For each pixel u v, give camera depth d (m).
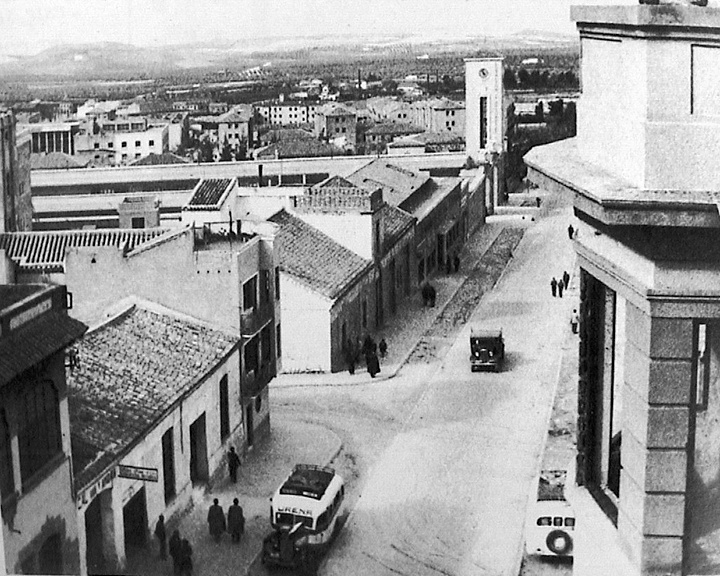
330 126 129.12
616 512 15.24
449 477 41.06
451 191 86.88
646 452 13.46
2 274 56.19
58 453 28.12
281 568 33.72
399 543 35.69
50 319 28.27
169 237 41.62
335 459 43.25
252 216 63.75
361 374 54.44
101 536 31.27
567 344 58.38
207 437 38.66
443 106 129.12
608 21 13.76
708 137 12.47
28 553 26.22
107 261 41.75
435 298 72.31
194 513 37.38
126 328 39.47
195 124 124.94
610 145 13.97
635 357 13.73
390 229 69.12
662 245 12.88
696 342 13.17
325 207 62.88
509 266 82.38
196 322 41.62
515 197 113.56
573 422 43.62
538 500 33.72
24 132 106.00
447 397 50.91
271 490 39.97
